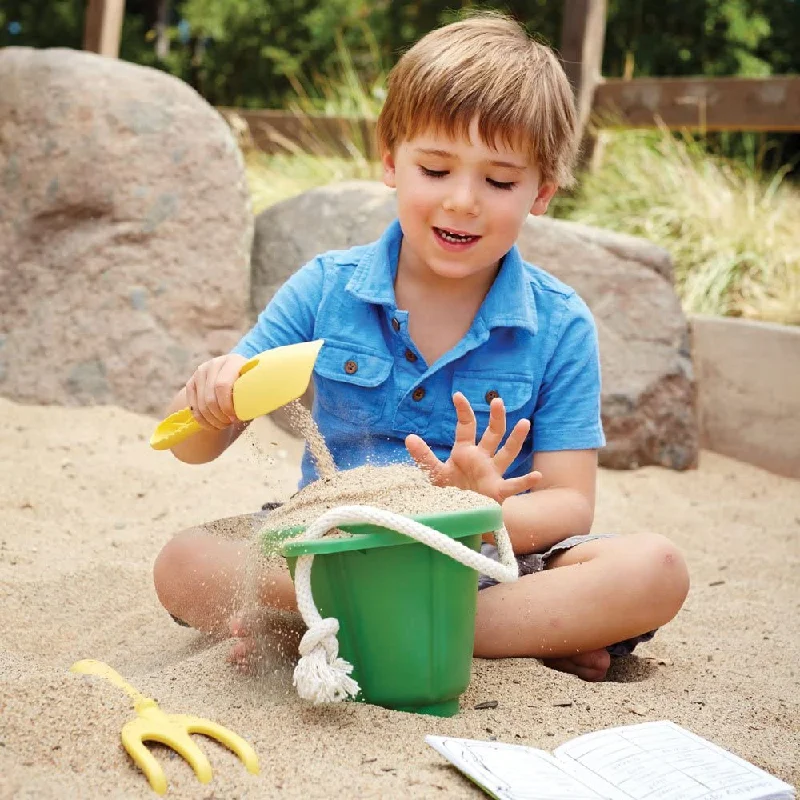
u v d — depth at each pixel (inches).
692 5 373.4
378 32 418.9
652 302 164.4
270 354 68.7
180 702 64.4
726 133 304.2
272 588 74.3
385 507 64.9
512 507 80.0
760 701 73.4
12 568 97.3
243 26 456.4
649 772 57.9
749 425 165.6
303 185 226.8
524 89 78.5
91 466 130.2
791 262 205.5
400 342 85.5
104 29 231.1
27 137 161.2
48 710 58.4
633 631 76.0
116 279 157.2
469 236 79.4
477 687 71.2
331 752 58.9
